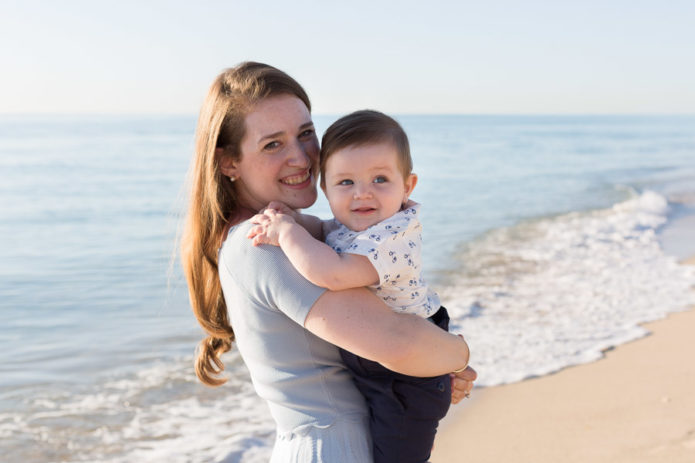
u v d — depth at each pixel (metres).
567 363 6.06
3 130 83.56
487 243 11.82
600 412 5.07
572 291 8.45
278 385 1.93
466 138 64.25
